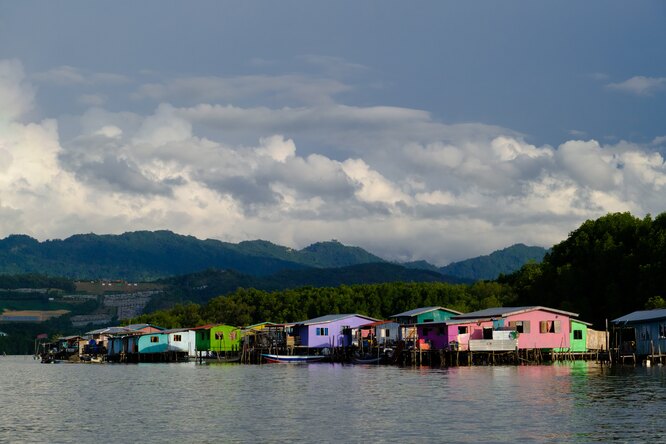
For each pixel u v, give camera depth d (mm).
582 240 152000
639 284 130875
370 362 135625
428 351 121625
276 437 52125
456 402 67000
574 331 119688
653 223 143500
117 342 185375
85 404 72562
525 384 80562
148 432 54812
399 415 60344
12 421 61062
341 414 61812
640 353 113875
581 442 48719
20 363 193625
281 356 148375
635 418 56781
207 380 99562
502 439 49938
